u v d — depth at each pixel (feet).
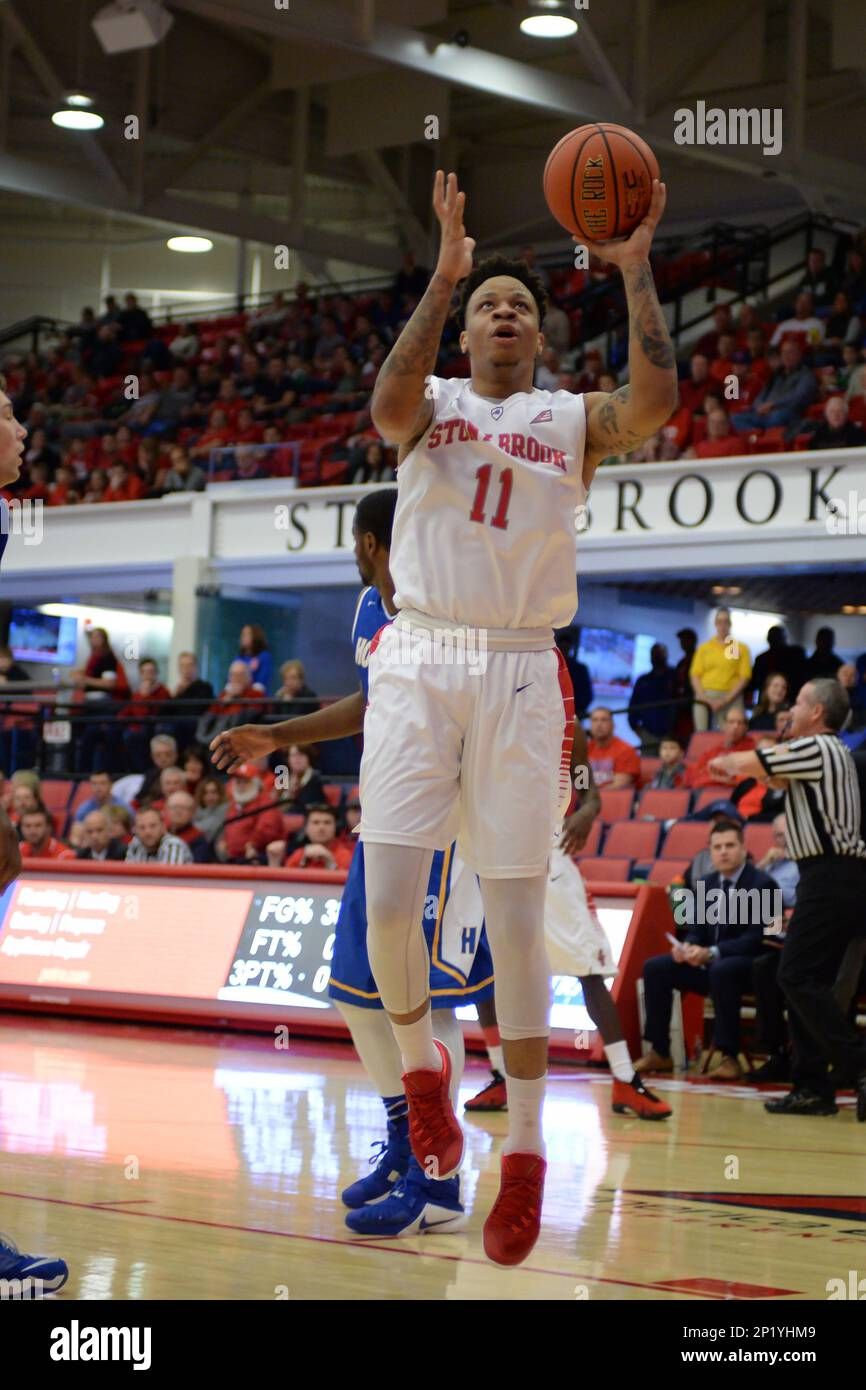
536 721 9.00
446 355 56.90
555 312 58.03
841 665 42.78
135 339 72.43
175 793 31.91
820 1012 19.27
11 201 80.53
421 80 63.93
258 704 39.81
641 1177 13.78
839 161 53.72
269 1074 20.92
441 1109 9.66
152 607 56.59
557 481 8.96
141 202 62.75
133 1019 27.48
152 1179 12.62
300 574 48.14
